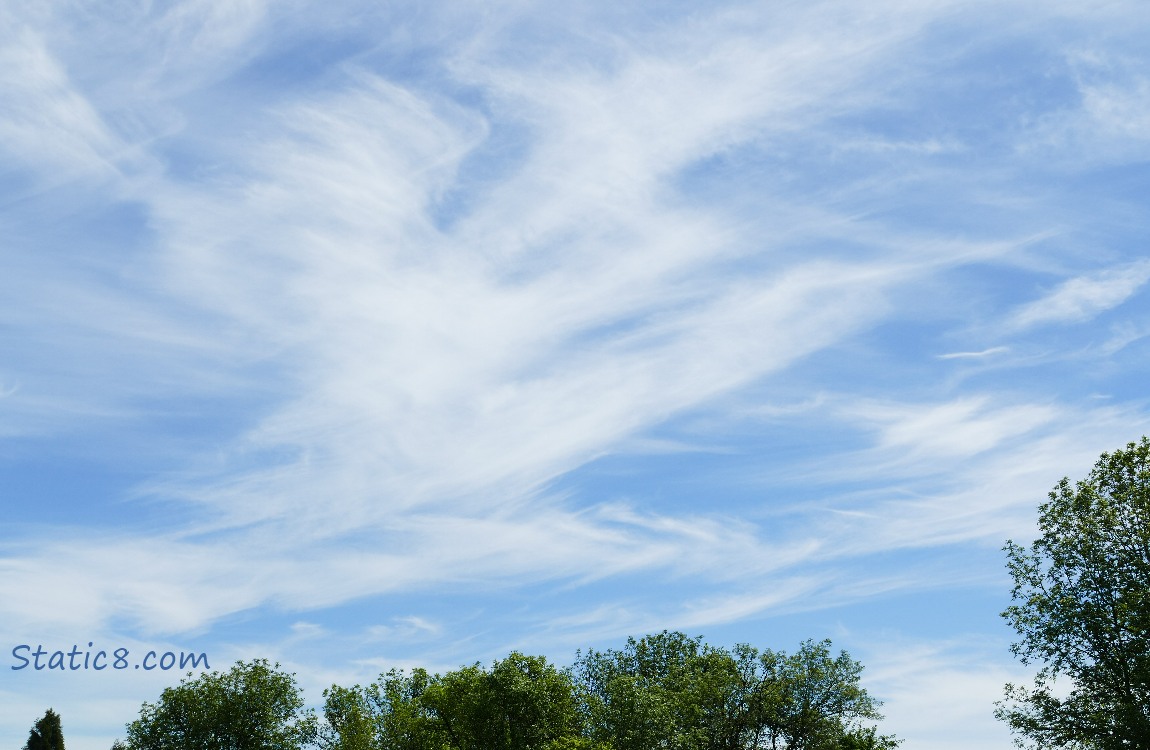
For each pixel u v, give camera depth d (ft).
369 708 178.29
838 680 189.88
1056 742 134.21
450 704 148.97
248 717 179.93
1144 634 129.39
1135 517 136.36
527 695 142.61
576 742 135.13
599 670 196.54
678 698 171.73
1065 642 137.49
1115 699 132.26
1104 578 135.74
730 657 194.29
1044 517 145.79
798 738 185.78
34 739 252.21
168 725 178.19
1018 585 145.79
